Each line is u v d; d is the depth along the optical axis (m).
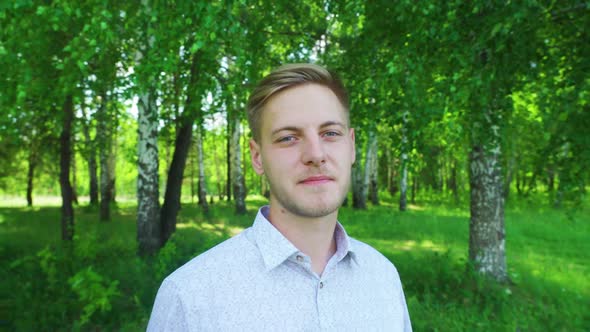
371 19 5.28
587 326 4.33
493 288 5.29
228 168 23.48
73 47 3.69
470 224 6.33
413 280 5.78
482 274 5.71
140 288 4.95
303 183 1.01
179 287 0.97
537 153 4.55
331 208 1.02
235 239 1.09
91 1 3.68
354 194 19.30
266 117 1.06
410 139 4.77
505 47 4.01
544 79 4.77
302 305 1.00
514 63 4.25
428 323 4.26
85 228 11.98
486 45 3.96
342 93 1.11
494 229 6.11
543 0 3.99
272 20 6.30
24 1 3.35
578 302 5.25
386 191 34.06
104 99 8.59
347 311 1.05
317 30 7.86
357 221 13.76
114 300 4.47
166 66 3.90
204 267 1.00
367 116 5.51
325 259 1.11
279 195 1.04
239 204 16.44
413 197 24.36
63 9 3.66
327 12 6.27
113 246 8.13
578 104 3.86
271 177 1.05
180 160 8.45
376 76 4.87
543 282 6.08
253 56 5.64
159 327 0.97
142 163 7.40
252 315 0.95
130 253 7.40
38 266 5.61
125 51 6.03
